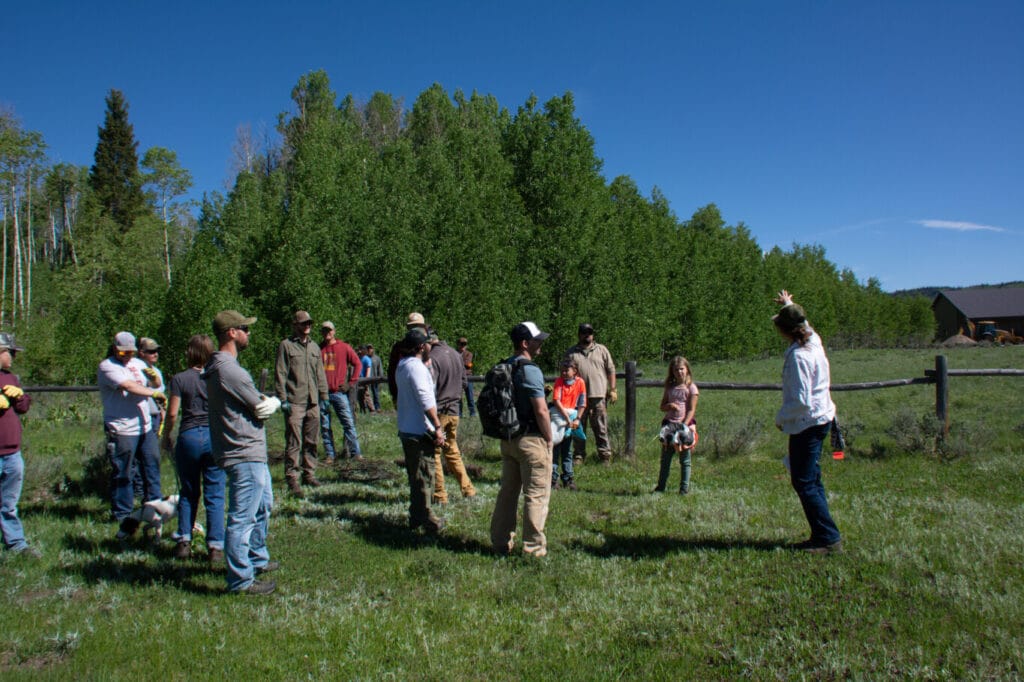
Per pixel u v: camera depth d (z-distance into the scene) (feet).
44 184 209.87
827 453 33.47
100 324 91.66
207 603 15.55
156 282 96.27
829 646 12.90
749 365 132.05
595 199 125.90
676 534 20.67
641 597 15.66
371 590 16.52
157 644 13.21
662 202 213.05
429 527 21.20
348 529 21.66
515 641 13.62
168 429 19.06
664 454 26.66
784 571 16.94
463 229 105.19
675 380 26.73
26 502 25.59
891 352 171.32
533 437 18.52
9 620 14.25
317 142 120.26
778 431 41.98
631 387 34.45
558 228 116.88
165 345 86.02
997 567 16.55
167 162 168.45
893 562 17.01
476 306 103.24
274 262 94.22
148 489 22.57
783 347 195.00
